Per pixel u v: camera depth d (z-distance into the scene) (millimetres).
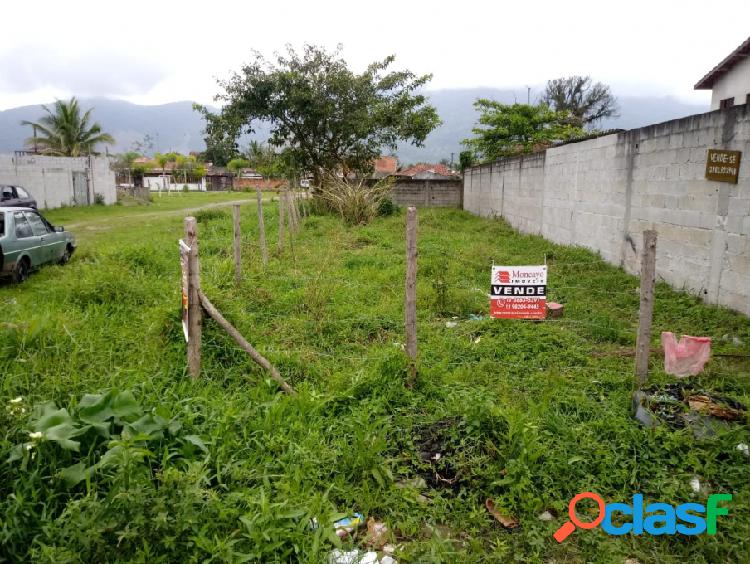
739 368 5238
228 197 45844
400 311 7121
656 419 4016
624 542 3072
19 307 6480
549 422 4035
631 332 6242
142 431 3486
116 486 2871
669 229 8492
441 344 5914
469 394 4527
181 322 5469
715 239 7328
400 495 3375
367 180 23031
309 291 7461
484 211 22594
